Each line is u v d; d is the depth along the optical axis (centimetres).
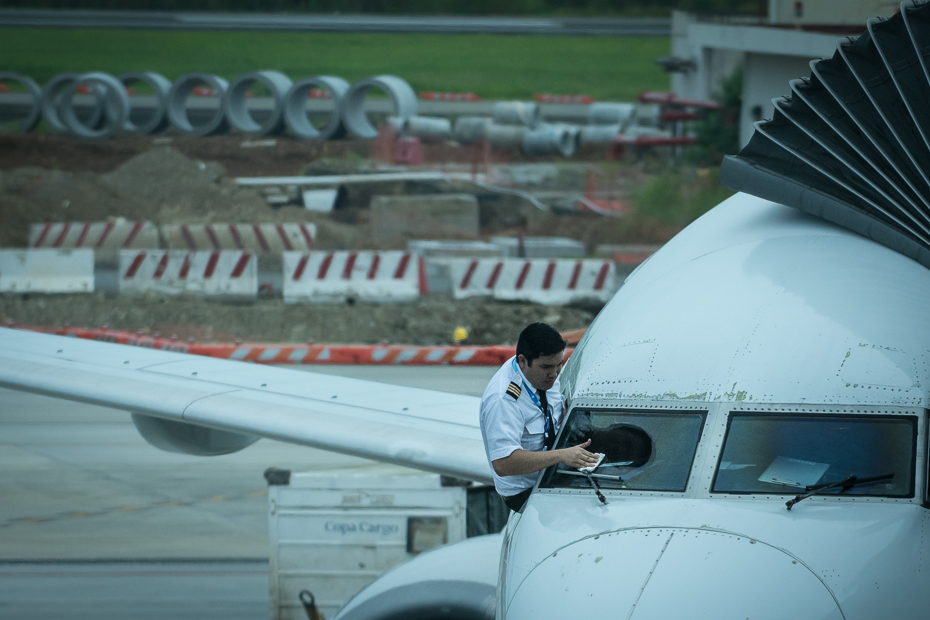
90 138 16775
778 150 2797
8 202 11300
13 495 5288
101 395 3656
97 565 4428
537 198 13188
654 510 1986
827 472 1975
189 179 12312
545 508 2103
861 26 12125
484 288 8712
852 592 1798
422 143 15400
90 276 8906
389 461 3048
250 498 5291
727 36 13075
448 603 2622
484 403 2197
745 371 2122
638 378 2202
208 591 4178
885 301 2220
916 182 2520
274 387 3697
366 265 8650
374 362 7469
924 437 1977
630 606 1797
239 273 8769
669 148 14862
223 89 16688
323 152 15712
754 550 1856
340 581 3403
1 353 4119
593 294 8681
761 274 2377
